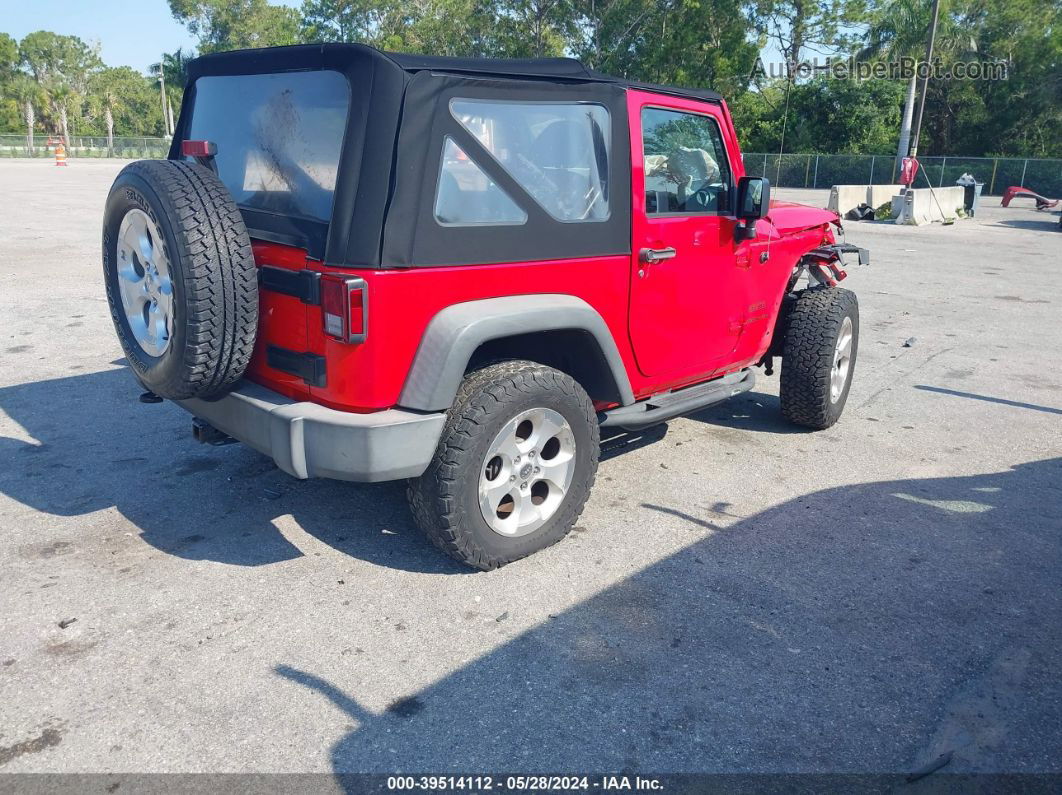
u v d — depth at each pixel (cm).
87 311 864
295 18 8512
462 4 5584
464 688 291
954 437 564
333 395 319
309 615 333
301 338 325
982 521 434
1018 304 1064
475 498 342
